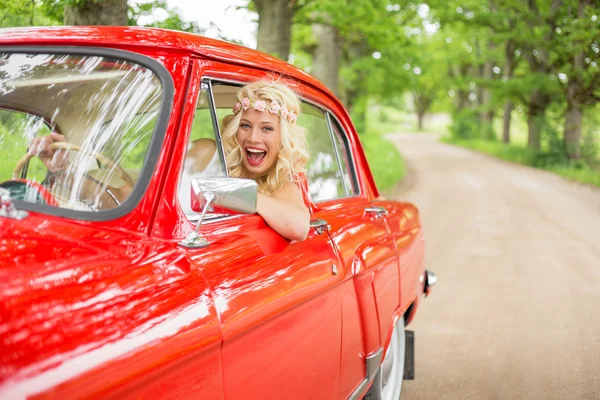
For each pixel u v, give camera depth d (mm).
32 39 1822
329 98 2855
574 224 12117
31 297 1110
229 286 1583
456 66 57094
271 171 2135
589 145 32062
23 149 1733
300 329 1942
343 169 3047
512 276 7297
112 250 1393
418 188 19188
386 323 2895
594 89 29016
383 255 2869
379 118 111188
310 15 15977
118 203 1588
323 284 2107
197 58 1800
